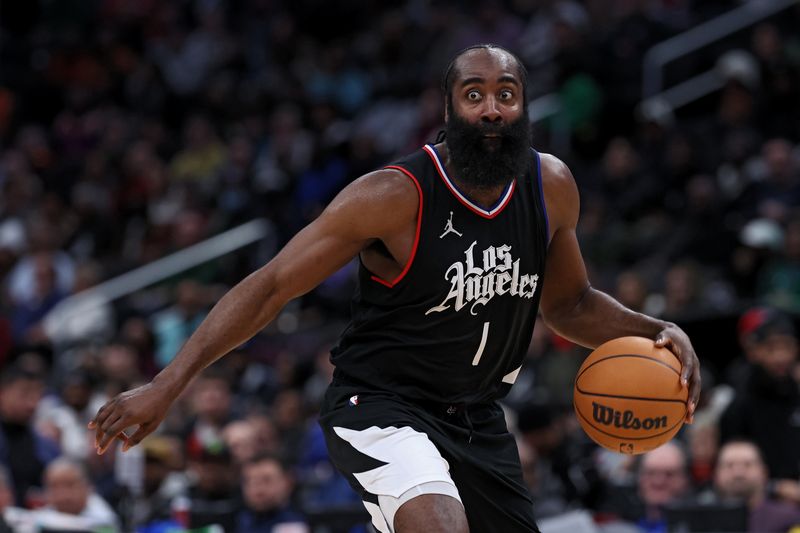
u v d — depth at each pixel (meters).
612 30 19.69
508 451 5.53
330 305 16.31
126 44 24.75
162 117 23.12
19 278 17.69
